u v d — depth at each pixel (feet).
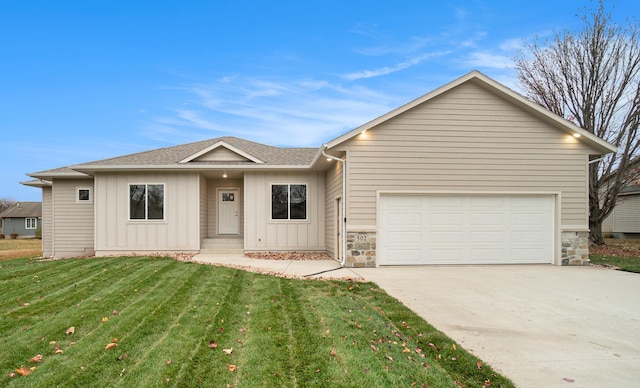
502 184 34.40
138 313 17.34
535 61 62.23
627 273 30.30
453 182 33.94
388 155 33.53
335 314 17.22
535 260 34.88
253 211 42.70
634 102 53.16
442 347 13.53
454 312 18.29
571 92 58.85
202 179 44.11
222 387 10.50
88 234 48.47
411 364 12.02
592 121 56.95
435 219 34.04
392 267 32.89
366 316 17.13
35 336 14.48
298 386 10.55
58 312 17.70
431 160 33.81
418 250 33.76
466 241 34.24
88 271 28.30
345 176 33.35
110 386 10.57
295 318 16.62
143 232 41.75
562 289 23.75
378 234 33.27
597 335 15.15
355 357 12.38
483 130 34.30
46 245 51.21
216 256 39.91
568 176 35.12
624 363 12.44
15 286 23.36
